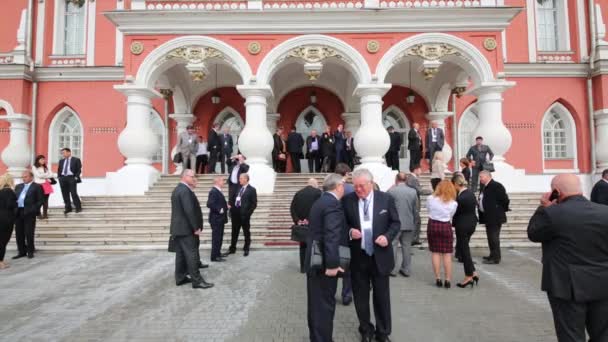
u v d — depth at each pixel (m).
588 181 18.11
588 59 18.27
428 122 18.94
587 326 3.29
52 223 11.05
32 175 9.47
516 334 4.64
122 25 13.44
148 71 13.42
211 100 19.19
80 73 18.23
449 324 4.95
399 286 6.62
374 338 4.51
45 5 18.86
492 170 12.02
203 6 13.73
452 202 6.52
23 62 17.73
